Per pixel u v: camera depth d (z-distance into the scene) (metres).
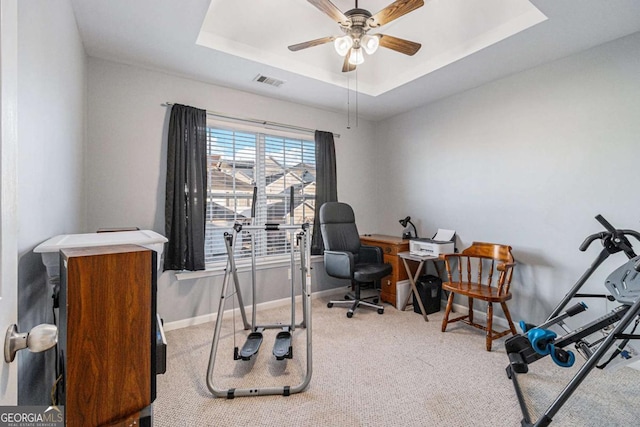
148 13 1.90
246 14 2.31
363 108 3.70
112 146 2.49
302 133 3.57
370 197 4.23
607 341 1.35
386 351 2.29
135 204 2.59
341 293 3.81
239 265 3.11
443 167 3.39
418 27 2.61
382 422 1.54
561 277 2.45
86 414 0.70
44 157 1.22
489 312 2.35
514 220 2.75
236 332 2.66
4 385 0.56
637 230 2.07
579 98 2.33
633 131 2.08
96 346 0.71
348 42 2.02
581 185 2.33
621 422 1.53
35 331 0.59
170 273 2.72
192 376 1.96
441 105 3.39
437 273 3.45
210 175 2.97
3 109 0.55
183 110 2.72
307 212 3.64
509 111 2.78
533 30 2.05
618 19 1.93
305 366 2.09
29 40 1.03
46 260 1.11
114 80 2.50
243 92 3.14
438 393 1.78
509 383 1.88
